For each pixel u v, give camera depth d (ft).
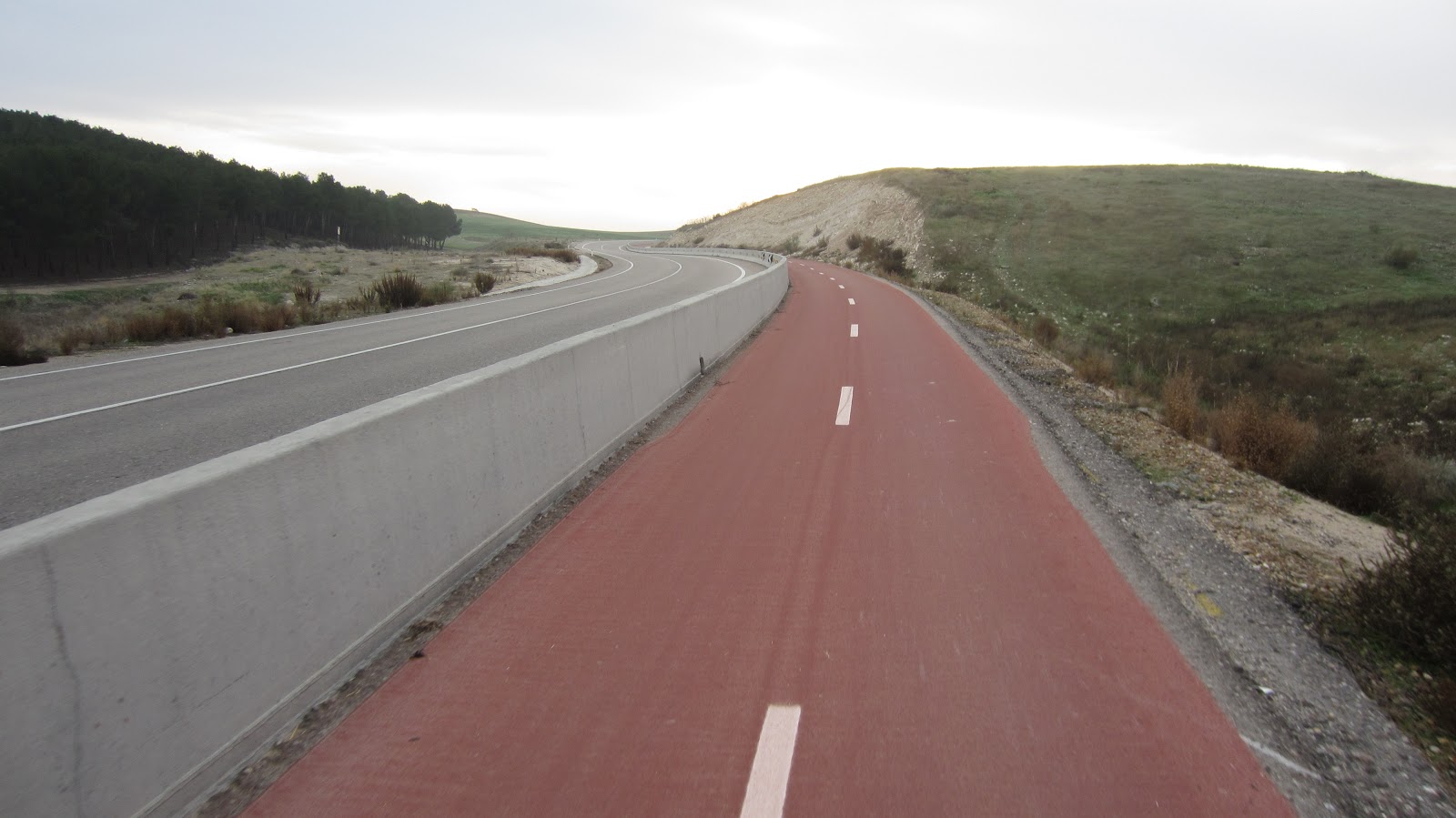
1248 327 116.78
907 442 28.02
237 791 10.30
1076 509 20.80
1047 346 70.03
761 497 22.02
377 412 14.57
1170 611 15.05
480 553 17.56
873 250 189.37
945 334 60.95
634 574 16.89
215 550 10.62
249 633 11.13
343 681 12.91
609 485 23.24
